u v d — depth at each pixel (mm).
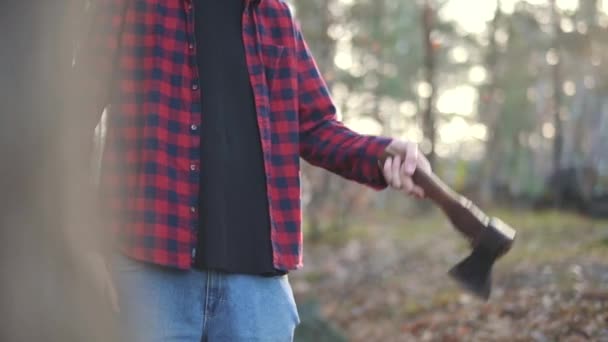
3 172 1297
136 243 1938
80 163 1404
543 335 3816
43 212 1326
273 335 2066
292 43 2195
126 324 1429
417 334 5035
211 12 2076
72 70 1404
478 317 4641
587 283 4355
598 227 7215
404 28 13578
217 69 2049
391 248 9016
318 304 5793
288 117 2156
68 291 1322
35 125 1323
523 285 4805
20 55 1325
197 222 1976
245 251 2029
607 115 9977
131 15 2016
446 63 15453
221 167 2012
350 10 10469
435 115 14453
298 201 2125
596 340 3547
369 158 2145
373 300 6438
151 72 1999
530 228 7922
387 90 11922
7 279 1278
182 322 1970
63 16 1374
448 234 9672
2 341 1258
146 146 1967
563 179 10047
